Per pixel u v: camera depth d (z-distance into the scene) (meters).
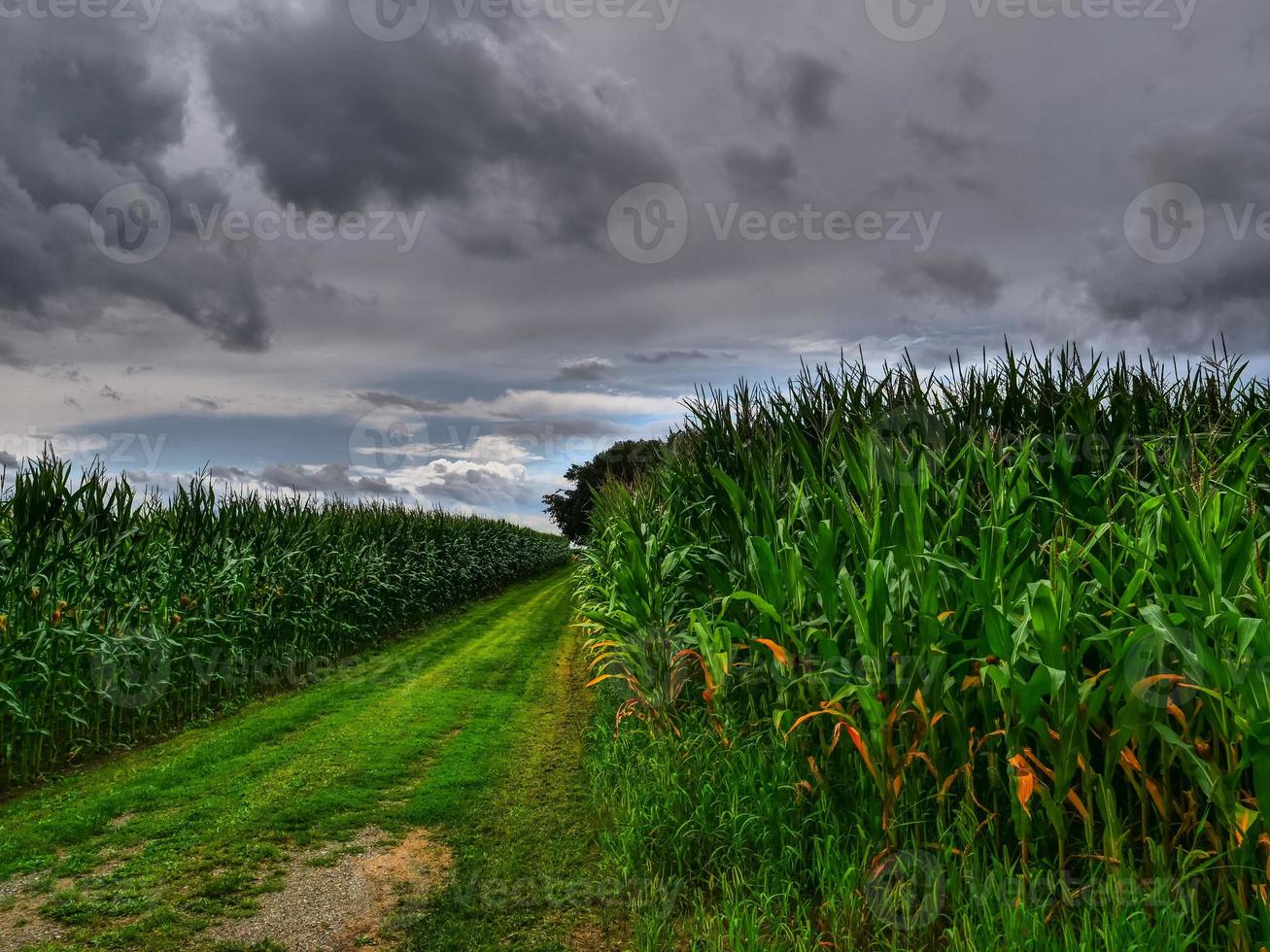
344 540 12.64
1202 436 4.41
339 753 6.43
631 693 6.42
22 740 5.98
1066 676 2.83
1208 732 2.96
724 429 6.21
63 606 6.76
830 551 3.72
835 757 3.94
